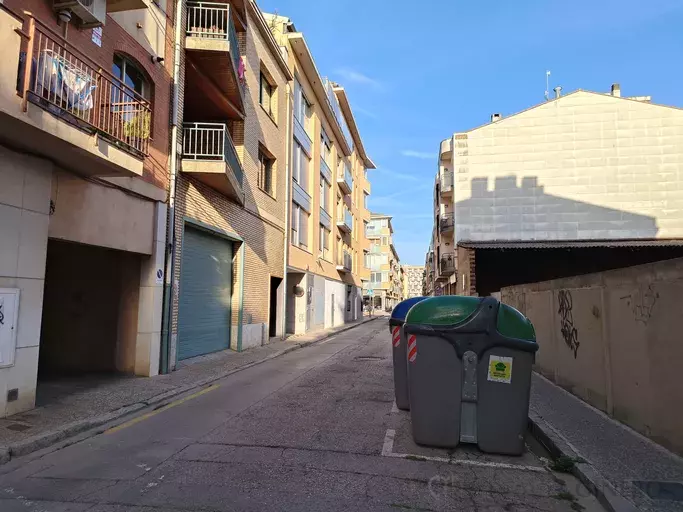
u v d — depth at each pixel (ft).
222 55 38.32
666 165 65.21
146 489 14.26
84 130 21.62
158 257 33.40
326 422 22.16
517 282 63.21
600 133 66.85
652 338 18.48
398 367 24.93
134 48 30.86
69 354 33.37
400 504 13.53
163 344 34.01
